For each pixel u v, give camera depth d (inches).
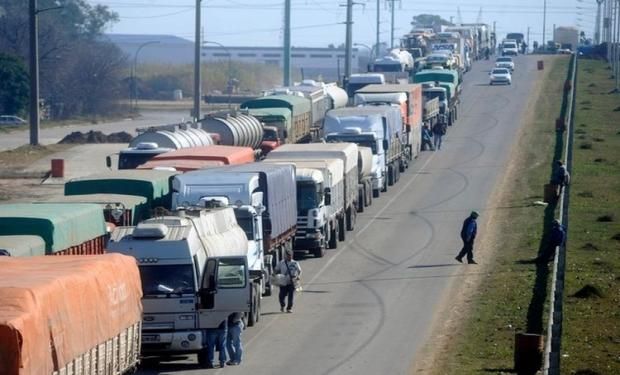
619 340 2992.1
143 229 2876.5
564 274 3882.9
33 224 3070.9
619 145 7618.1
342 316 3481.8
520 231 4943.4
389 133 6368.1
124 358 2474.2
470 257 4315.9
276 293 3890.3
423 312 3513.8
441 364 2815.0
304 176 4495.6
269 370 2829.7
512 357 2832.2
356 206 5418.3
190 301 2854.3
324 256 4591.5
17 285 1968.5
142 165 4722.0
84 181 3969.0
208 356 2881.4
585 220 5093.5
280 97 7440.9
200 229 2997.0
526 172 6815.9
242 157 4985.2
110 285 2348.7
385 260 4475.9
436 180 6732.3
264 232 3779.5
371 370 2812.5
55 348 1989.4
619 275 3897.6
